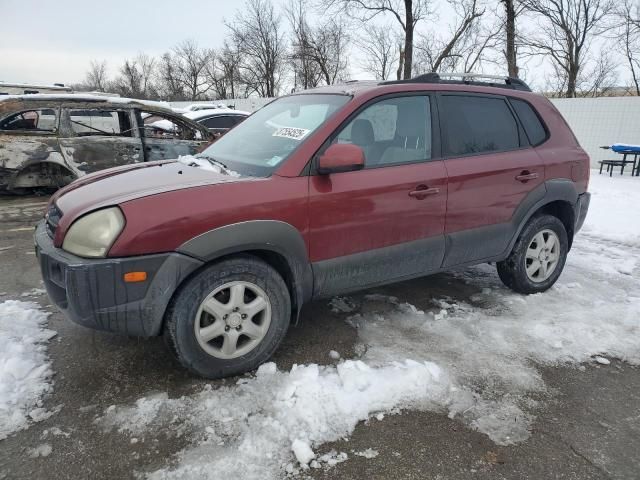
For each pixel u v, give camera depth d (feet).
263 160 10.03
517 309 12.66
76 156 23.34
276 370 9.42
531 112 13.39
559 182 13.25
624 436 7.97
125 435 7.59
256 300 9.15
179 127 25.89
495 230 12.27
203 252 8.30
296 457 7.18
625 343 10.98
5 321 11.10
